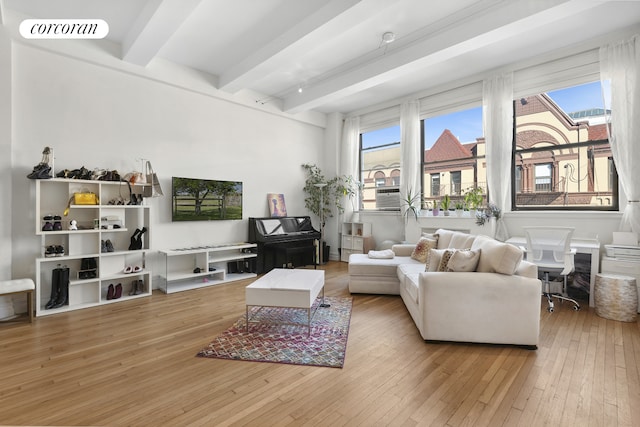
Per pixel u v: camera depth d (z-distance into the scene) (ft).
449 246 13.50
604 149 13.73
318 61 15.42
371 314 11.46
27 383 6.75
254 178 19.53
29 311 10.37
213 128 17.47
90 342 8.90
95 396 6.29
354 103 21.63
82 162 12.99
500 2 10.91
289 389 6.59
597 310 11.38
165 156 15.51
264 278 10.87
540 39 13.29
